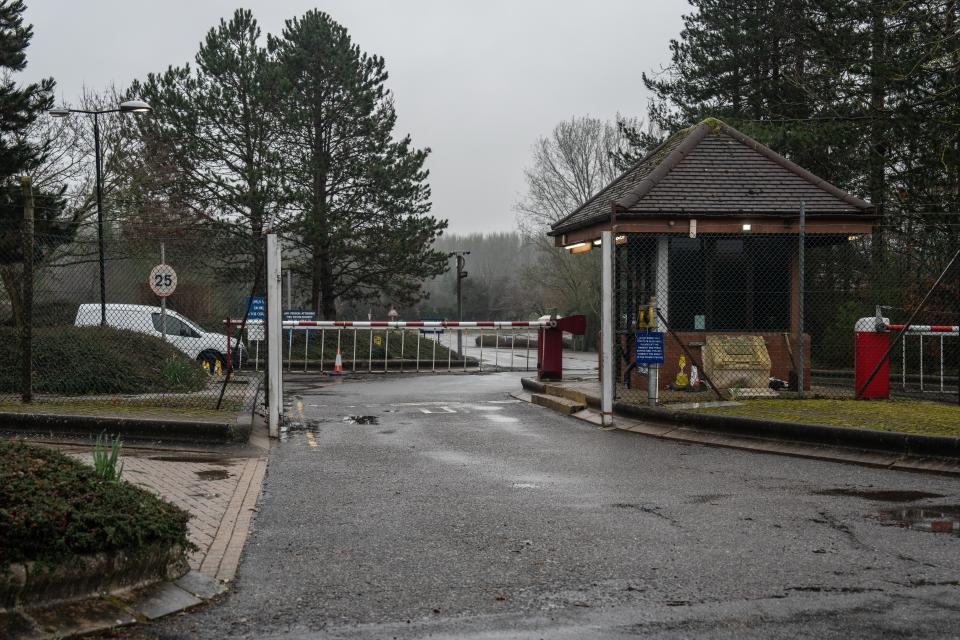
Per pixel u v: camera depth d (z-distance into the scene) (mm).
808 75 27359
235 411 12086
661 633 4305
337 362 25422
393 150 32750
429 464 9297
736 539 6129
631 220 13766
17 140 24891
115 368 14281
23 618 4184
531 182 53906
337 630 4363
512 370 27422
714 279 14547
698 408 11883
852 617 4516
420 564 5531
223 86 30797
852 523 6582
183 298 20766
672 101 33812
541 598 4859
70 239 14578
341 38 32750
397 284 34312
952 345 17391
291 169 30406
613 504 7293
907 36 21328
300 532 6348
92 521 4703
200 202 30531
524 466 9172
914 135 21234
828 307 18359
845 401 12867
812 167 25406
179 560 5160
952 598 4816
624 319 15586
